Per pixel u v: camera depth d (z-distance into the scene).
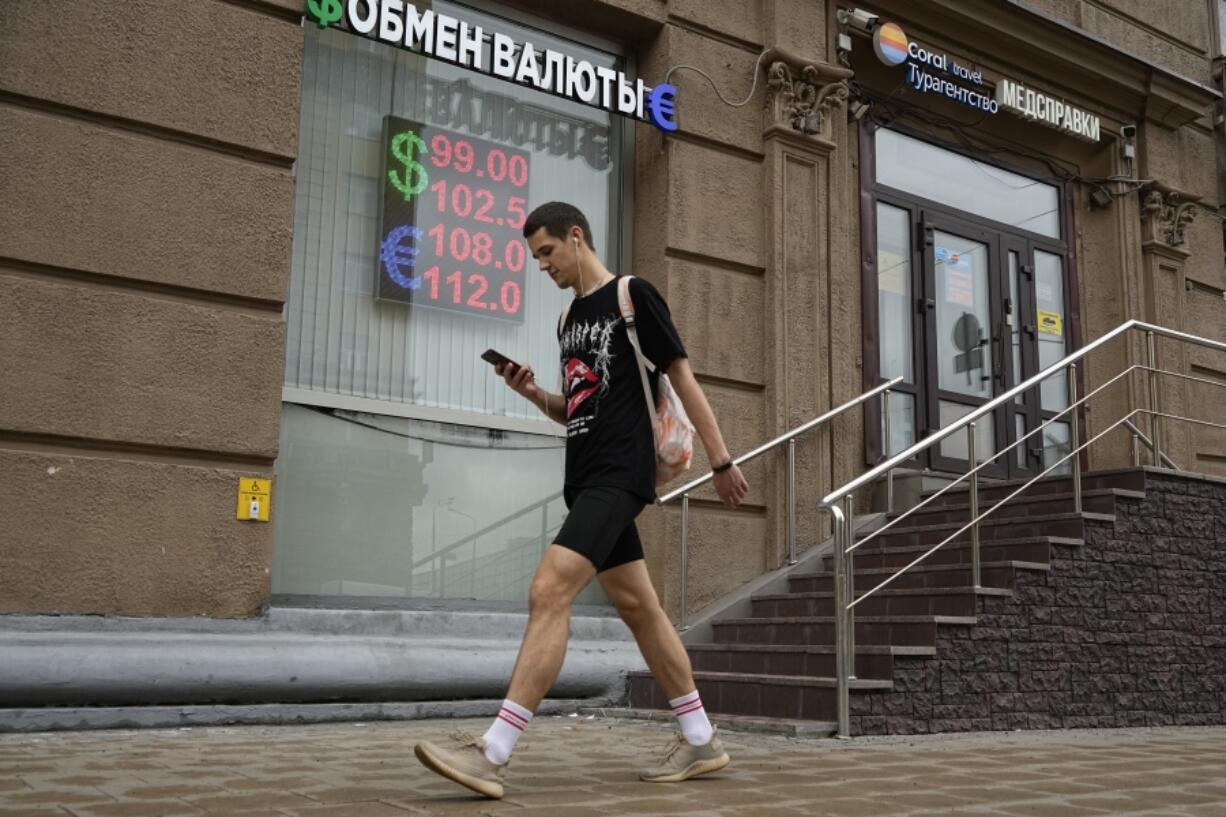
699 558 7.79
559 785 3.77
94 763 4.23
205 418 5.97
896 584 7.14
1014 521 7.16
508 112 7.90
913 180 9.96
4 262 5.61
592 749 4.94
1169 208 11.46
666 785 3.79
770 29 8.70
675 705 3.95
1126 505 7.05
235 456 6.07
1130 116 11.39
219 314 6.09
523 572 7.46
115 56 5.96
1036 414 10.43
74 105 5.83
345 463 6.91
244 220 6.22
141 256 5.91
